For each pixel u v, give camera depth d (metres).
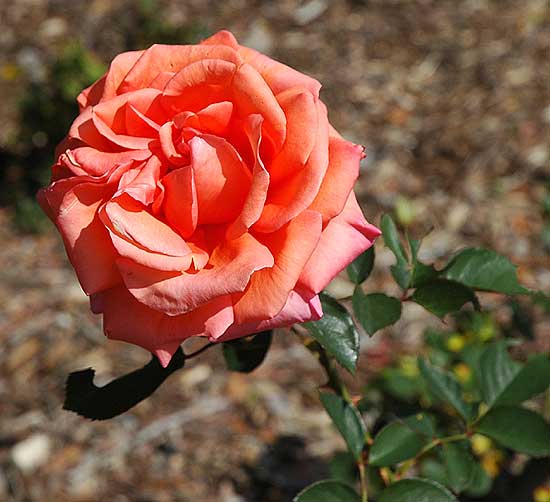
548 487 0.85
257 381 1.24
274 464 1.13
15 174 1.62
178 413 1.20
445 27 2.02
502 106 1.74
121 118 0.47
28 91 1.70
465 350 0.74
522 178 1.56
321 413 1.19
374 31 2.03
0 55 2.00
